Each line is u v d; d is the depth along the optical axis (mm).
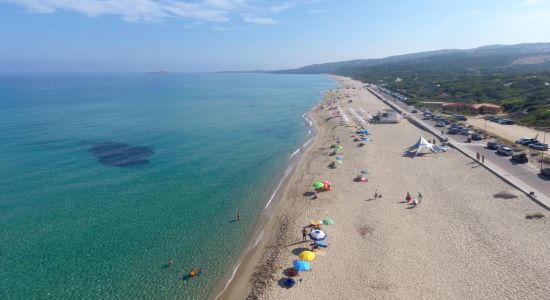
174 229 34844
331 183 45156
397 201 38750
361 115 98500
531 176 43188
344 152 59125
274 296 24500
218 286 26484
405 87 176500
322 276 26391
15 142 67125
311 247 30312
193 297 25328
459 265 27000
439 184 42906
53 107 119688
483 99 114938
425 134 71250
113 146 65625
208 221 36562
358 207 37688
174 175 50250
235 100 154375
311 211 37375
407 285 25016
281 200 41312
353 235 31938
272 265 28203
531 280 24859
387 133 73125
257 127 87562
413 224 33531
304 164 54500
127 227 35062
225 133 79625
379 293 24312
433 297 23750
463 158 52531
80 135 74500
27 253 30328
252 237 33375
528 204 35938
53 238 32750
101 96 166625
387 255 28656
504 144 58906
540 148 55219
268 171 52344
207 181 48062
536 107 87062
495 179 43406
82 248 31234
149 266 28812
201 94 186875
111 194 43125
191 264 29172
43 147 63906
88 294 25422
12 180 47125
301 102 146500
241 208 39656
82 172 50812
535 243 29203
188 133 78938
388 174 47375
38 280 26906
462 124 77938
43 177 48469
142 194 43281
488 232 31312
